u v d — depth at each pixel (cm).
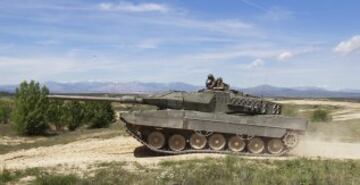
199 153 2234
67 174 1664
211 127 2247
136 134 2239
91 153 2461
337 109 9188
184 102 2358
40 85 4981
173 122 2222
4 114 5956
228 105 2364
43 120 4797
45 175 1628
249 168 1772
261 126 2267
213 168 1714
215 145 2275
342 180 1597
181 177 1579
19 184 1560
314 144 2895
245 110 2375
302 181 1585
